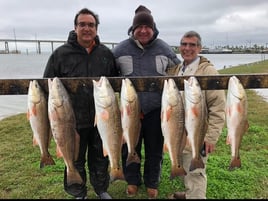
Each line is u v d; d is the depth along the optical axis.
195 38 1.63
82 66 1.69
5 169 2.41
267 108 4.53
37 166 2.44
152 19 1.77
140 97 1.79
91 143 1.80
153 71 1.79
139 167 2.00
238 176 2.15
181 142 1.49
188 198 1.67
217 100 1.58
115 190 2.05
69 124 1.48
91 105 1.70
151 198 1.94
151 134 1.86
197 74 1.62
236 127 1.44
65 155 1.49
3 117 4.53
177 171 1.49
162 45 1.83
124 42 1.83
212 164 2.33
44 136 1.48
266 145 2.80
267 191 1.97
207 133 1.58
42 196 2.00
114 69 1.79
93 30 1.67
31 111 1.45
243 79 1.54
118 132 1.49
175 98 1.45
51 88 1.44
